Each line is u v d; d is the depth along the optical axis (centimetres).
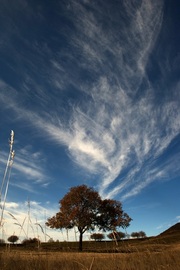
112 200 5078
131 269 638
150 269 638
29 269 568
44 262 600
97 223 4784
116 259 669
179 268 642
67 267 615
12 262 577
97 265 652
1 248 591
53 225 4847
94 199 5116
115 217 4875
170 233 6588
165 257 726
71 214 4766
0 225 534
